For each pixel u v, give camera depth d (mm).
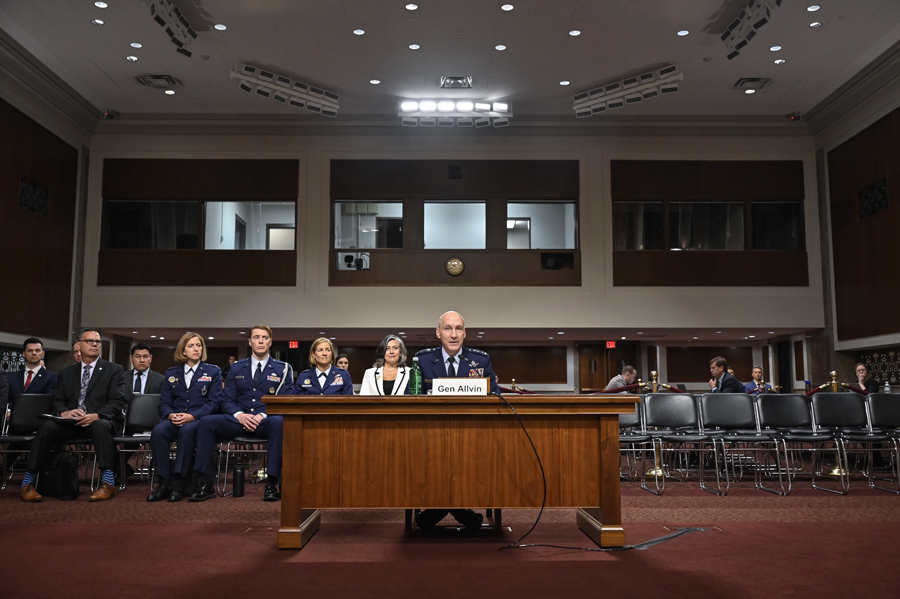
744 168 12039
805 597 2527
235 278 11727
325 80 10570
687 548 3361
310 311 11672
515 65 10070
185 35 8648
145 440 5379
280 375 5547
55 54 9672
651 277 11836
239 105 11469
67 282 11203
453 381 3488
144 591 2615
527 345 13852
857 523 4066
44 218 10531
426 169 12023
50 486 5148
